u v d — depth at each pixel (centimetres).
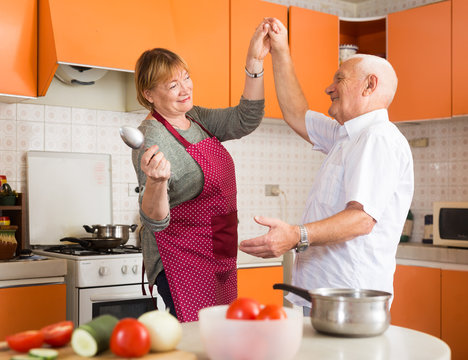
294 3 401
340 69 176
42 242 303
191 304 170
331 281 158
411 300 343
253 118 187
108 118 326
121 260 276
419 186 397
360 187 149
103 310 270
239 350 92
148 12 295
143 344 94
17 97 274
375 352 104
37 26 277
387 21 371
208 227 173
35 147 304
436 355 102
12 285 250
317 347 107
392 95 173
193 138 175
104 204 324
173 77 166
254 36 187
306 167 415
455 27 339
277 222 138
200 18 317
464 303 316
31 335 97
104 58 277
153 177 125
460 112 337
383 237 158
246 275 314
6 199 286
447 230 338
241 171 381
